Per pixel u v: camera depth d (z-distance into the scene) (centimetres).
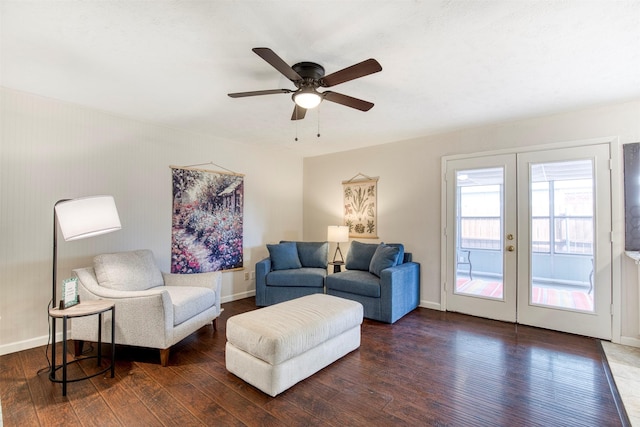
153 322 242
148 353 268
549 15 165
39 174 276
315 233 527
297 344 210
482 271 363
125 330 247
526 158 335
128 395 202
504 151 348
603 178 294
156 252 354
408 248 420
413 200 416
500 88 257
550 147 321
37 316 275
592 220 300
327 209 512
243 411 185
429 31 179
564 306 313
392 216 435
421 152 410
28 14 164
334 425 173
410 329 322
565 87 254
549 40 188
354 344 269
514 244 341
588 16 165
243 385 214
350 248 439
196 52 203
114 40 190
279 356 199
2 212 258
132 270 287
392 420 177
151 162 351
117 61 215
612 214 290
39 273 276
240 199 444
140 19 169
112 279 269
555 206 319
